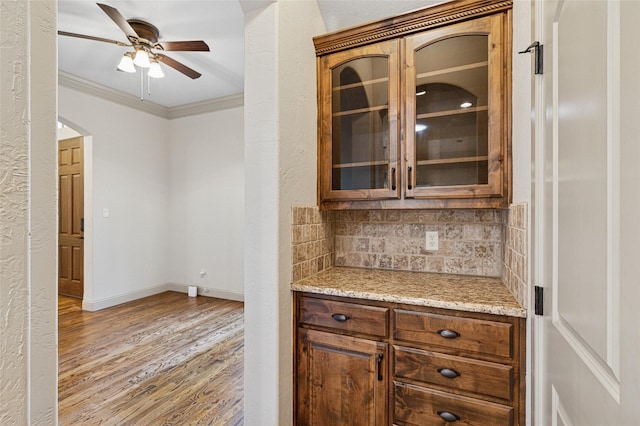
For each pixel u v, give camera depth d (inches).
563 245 32.0
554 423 35.3
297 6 64.2
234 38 108.9
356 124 70.2
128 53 102.8
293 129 62.5
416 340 53.7
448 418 51.1
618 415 20.9
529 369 44.8
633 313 19.3
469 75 60.9
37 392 16.4
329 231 80.2
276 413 57.3
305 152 67.4
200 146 177.0
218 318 141.4
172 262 186.9
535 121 40.7
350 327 58.2
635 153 19.1
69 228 173.5
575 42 28.5
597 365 24.4
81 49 115.9
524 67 47.1
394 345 55.2
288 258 61.2
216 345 113.9
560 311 33.1
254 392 59.1
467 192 60.0
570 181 29.9
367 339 57.3
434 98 63.4
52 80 17.2
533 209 41.8
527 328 45.5
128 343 115.3
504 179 57.6
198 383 89.2
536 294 40.8
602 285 23.4
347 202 70.4
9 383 14.7
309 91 69.2
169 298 171.9
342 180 71.6
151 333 124.4
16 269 15.0
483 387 49.1
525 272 45.9
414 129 64.1
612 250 22.0
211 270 174.7
